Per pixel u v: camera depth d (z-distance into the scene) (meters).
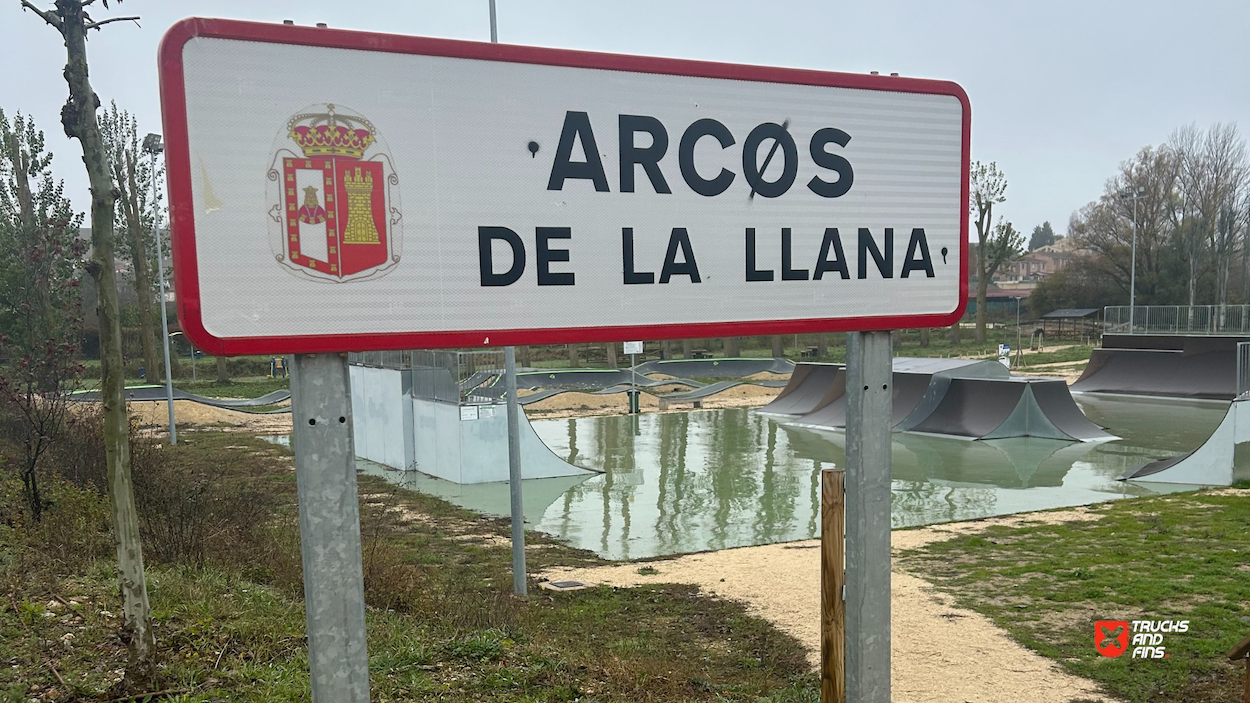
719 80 3.04
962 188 3.50
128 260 45.31
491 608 8.23
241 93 2.45
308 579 2.56
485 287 2.75
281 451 23.05
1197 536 12.55
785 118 3.16
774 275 3.18
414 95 2.64
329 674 2.57
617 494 18.00
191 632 5.81
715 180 3.06
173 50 2.37
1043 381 26.17
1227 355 34.53
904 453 22.53
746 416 31.61
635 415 32.44
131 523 4.87
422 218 2.67
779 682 7.14
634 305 2.96
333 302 2.58
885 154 3.34
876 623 3.39
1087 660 7.65
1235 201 62.50
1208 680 7.09
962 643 8.19
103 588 6.72
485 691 5.58
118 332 4.84
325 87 2.54
